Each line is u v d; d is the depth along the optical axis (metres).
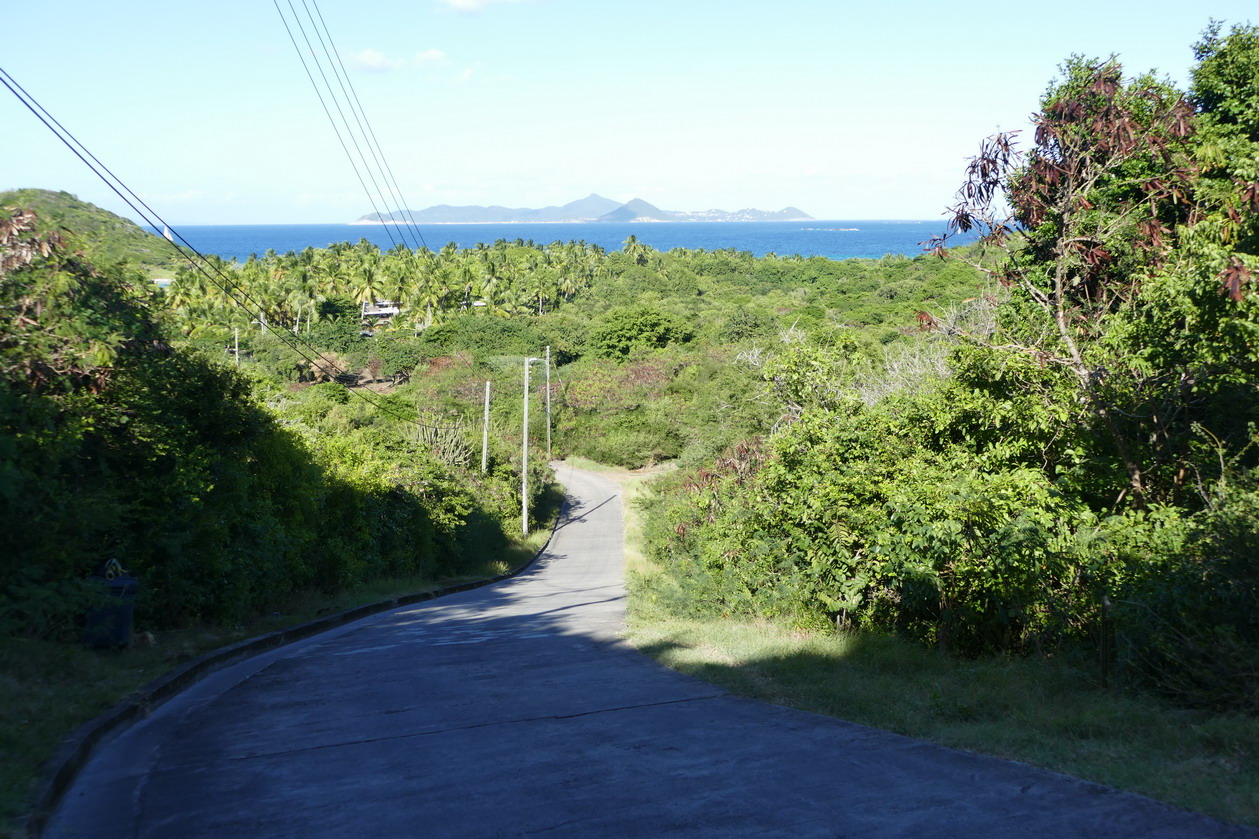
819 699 7.73
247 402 15.50
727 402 37.28
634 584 21.05
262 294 79.56
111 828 4.74
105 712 7.19
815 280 121.12
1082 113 11.25
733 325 68.75
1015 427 11.50
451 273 95.56
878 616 11.69
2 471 8.14
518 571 32.91
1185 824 4.14
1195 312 9.68
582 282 116.06
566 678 9.48
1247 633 6.83
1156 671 7.25
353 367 69.25
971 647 10.34
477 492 36.84
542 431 64.69
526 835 4.41
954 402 12.05
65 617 9.44
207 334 67.88
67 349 11.01
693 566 16.67
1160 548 8.11
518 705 7.95
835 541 11.73
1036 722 6.41
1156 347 10.34
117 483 11.73
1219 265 9.07
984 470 11.38
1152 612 7.27
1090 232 12.32
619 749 6.16
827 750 5.88
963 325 15.94
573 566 35.25
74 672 8.27
